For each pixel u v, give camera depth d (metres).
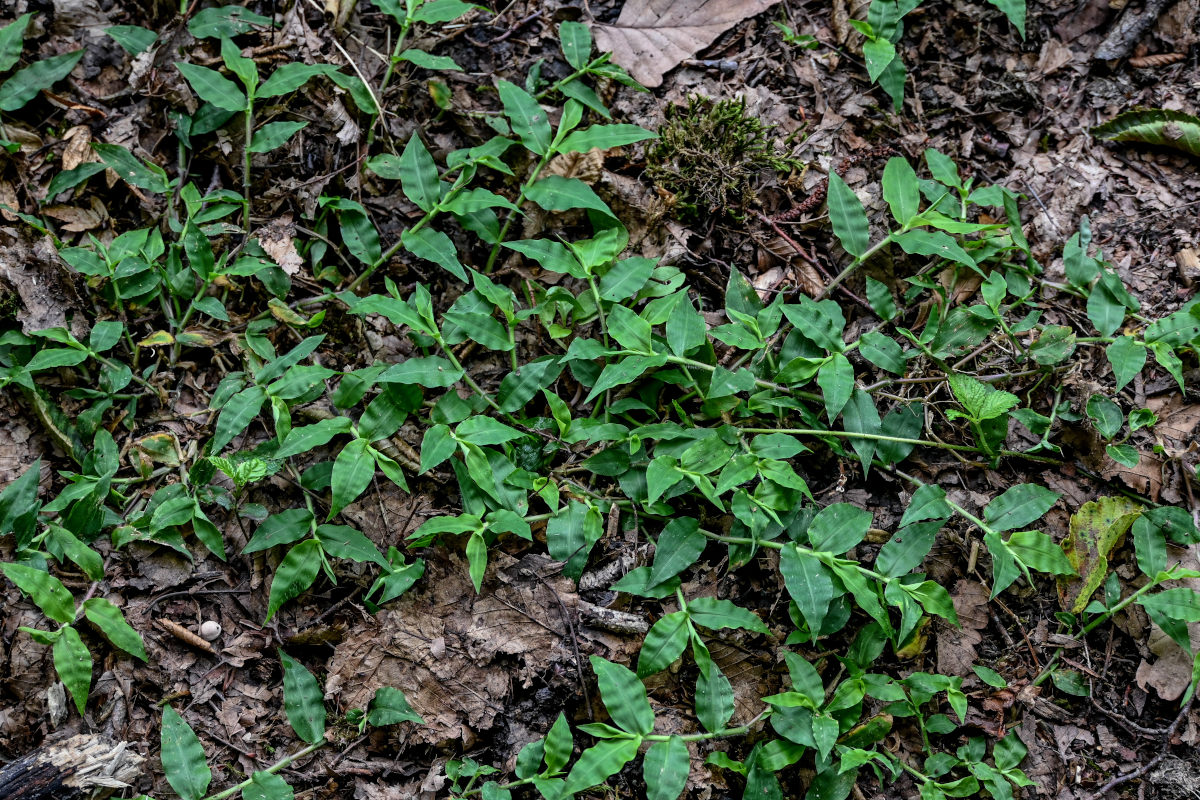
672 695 1.22
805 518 1.23
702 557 1.24
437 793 1.20
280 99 1.28
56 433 1.23
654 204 1.28
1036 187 1.31
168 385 1.25
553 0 1.33
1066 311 1.28
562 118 1.27
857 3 1.33
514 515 1.21
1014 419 1.26
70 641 1.19
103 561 1.22
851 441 1.25
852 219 1.26
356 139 1.28
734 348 1.27
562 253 1.25
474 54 1.31
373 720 1.20
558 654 1.22
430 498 1.24
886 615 1.21
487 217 1.27
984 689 1.23
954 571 1.24
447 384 1.23
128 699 1.20
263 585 1.23
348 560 1.23
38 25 1.28
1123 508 1.24
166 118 1.28
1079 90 1.33
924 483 1.25
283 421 1.22
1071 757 1.22
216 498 1.23
